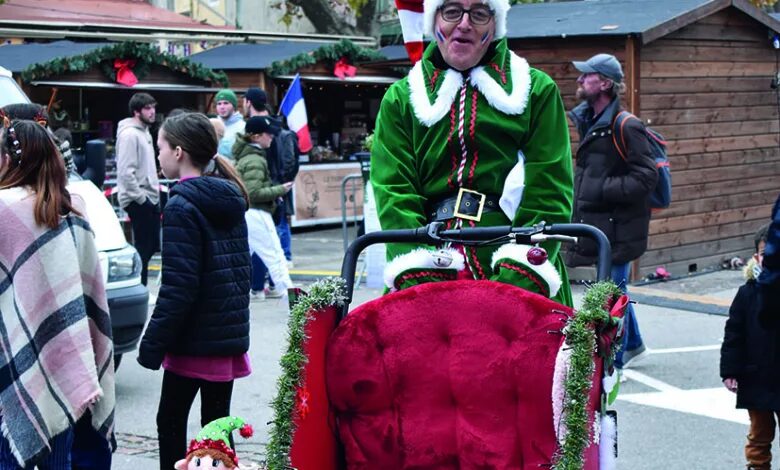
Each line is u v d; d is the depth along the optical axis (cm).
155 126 1616
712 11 1161
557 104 418
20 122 457
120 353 727
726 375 536
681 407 707
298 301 342
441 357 351
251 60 1667
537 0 1764
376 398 352
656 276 1171
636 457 610
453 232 384
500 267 379
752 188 1273
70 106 1641
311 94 1880
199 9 2355
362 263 1303
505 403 344
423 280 393
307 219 1705
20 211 449
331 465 355
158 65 1516
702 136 1206
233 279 521
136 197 1098
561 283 388
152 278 1274
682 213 1201
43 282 450
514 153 416
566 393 306
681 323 966
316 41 1891
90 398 455
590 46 1130
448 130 414
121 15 1731
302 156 1702
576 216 798
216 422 361
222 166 533
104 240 728
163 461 525
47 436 448
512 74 415
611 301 326
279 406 325
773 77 1273
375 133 432
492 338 346
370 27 2139
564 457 304
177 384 519
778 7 1819
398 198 415
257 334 932
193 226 507
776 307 487
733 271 1235
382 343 353
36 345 448
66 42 1627
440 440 349
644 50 1127
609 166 783
